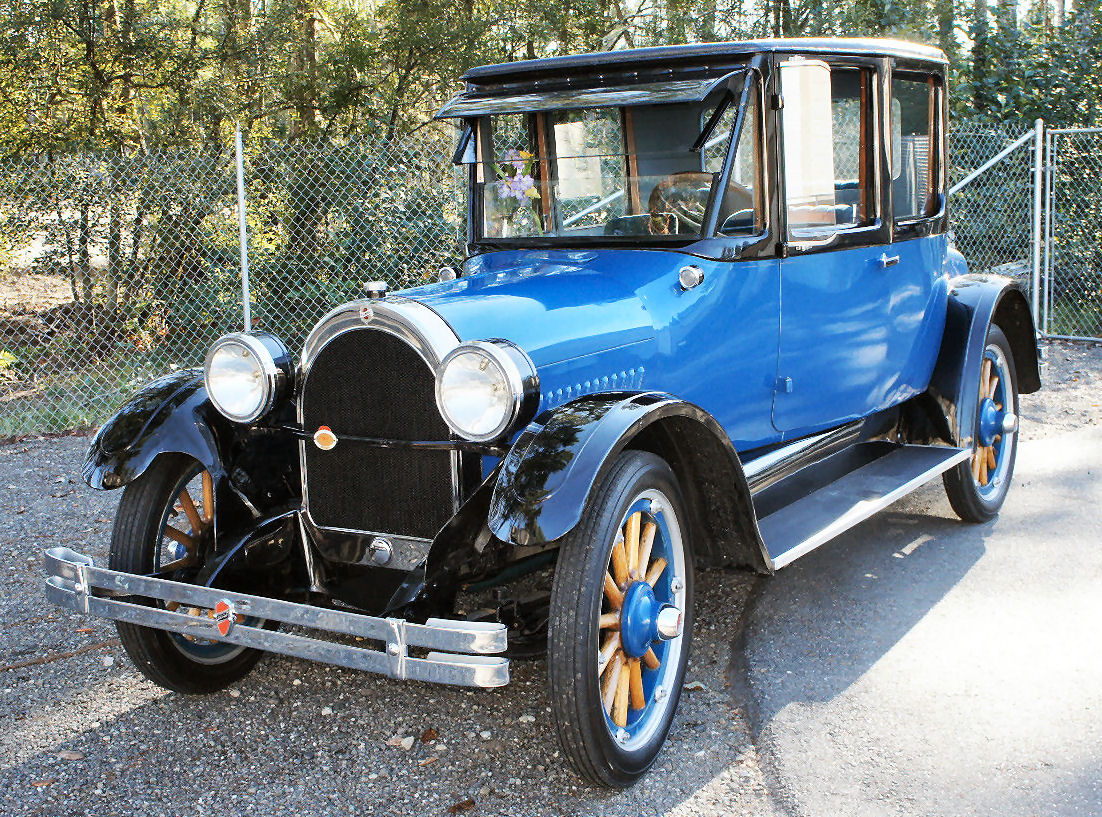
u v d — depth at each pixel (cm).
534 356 303
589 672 277
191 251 976
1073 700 337
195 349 957
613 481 286
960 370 479
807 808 285
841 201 415
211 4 1220
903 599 423
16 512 574
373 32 1296
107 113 1223
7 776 310
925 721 328
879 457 469
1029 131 1020
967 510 496
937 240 477
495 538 302
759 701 345
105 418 805
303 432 322
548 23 1331
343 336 310
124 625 332
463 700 355
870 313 431
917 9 1175
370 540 319
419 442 302
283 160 986
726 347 368
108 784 306
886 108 425
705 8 1312
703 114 358
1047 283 984
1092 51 1097
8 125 1175
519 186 402
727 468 320
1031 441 648
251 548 326
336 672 378
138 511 341
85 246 971
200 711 349
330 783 305
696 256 359
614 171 379
